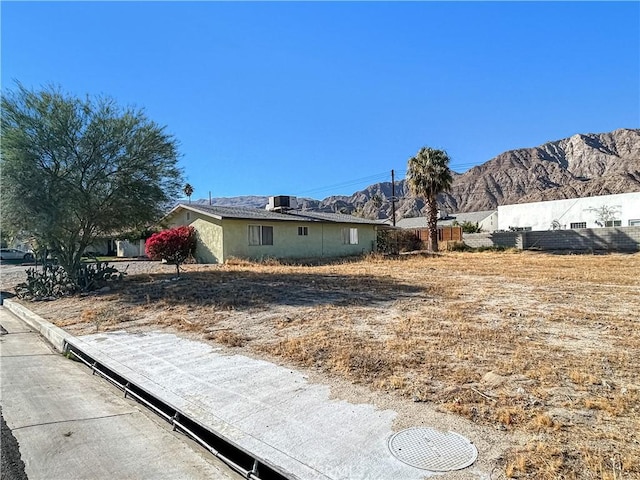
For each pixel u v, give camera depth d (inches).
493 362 204.1
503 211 1681.8
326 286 469.1
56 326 342.6
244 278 549.3
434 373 192.9
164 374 213.8
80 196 494.6
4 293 600.4
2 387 215.9
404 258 976.9
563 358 207.9
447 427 144.1
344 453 132.2
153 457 144.3
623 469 113.9
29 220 474.9
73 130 493.4
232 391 186.5
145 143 537.3
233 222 864.9
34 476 131.1
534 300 369.1
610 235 1109.7
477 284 480.1
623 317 296.0
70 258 533.0
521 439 133.4
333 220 1078.4
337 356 221.8
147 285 518.9
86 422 173.2
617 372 187.5
